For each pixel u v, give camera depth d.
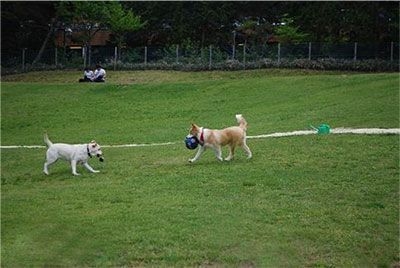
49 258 8.08
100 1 42.72
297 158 13.65
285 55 40.94
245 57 41.06
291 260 7.89
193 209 9.80
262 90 28.36
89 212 9.89
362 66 37.91
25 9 44.28
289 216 9.40
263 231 8.73
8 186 12.76
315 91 26.62
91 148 13.55
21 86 33.44
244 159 13.84
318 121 19.67
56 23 45.16
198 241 8.38
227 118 23.19
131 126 23.19
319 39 42.91
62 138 21.42
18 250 8.38
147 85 31.95
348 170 12.39
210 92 29.38
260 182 11.48
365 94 24.30
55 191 11.63
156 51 43.25
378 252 8.19
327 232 8.73
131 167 13.92
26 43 46.56
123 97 29.86
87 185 12.05
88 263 7.90
